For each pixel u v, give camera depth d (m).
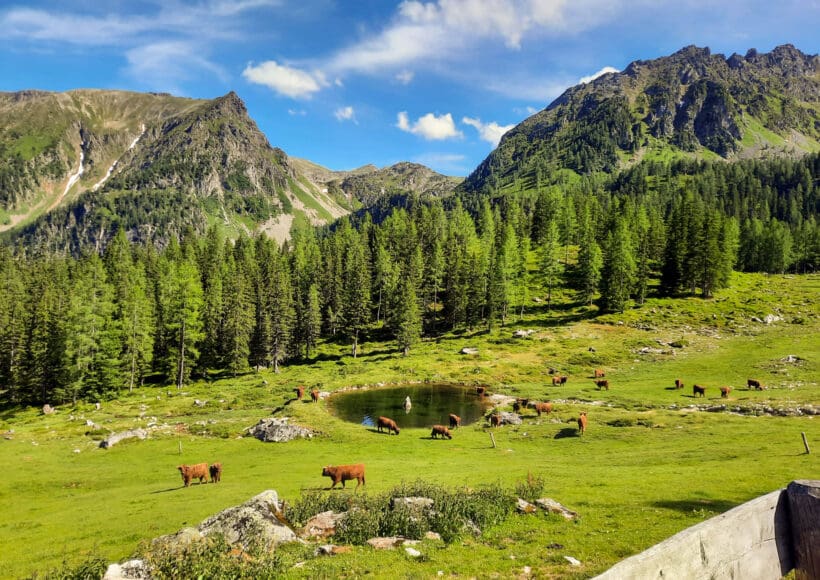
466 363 91.12
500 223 172.50
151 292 110.50
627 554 15.24
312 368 101.69
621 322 104.31
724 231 123.12
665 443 40.06
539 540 16.91
